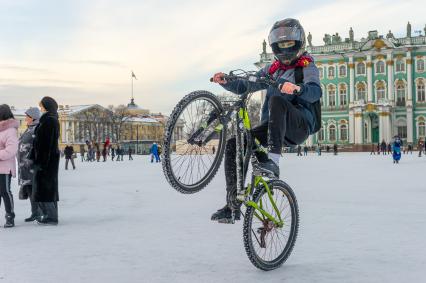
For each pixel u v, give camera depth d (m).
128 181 17.19
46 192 7.63
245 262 4.96
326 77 77.31
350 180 16.19
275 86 4.41
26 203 11.07
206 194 12.31
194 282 4.23
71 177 19.81
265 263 4.55
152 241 6.12
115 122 110.56
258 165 4.35
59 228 7.33
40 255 5.38
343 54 75.56
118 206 10.05
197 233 6.68
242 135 4.36
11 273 4.61
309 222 7.53
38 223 7.78
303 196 11.27
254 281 4.25
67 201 11.09
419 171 21.06
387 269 4.64
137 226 7.38
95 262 5.01
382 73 73.94
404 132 73.50
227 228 7.09
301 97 4.47
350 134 74.88
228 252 5.44
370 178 17.06
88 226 7.48
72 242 6.15
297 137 4.59
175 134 3.96
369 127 74.31
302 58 4.73
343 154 61.53
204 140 4.17
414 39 72.94
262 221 4.61
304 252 5.42
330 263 4.90
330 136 77.12
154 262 4.97
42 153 7.60
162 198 11.47
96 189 14.07
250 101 4.57
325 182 15.38
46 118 7.72
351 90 75.25
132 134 119.62
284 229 4.86
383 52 73.38
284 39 4.65
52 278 4.42
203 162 4.30
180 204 10.24
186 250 5.55
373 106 72.81
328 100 77.38
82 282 4.28
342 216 8.16
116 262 5.00
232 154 4.41
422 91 72.75
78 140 111.12
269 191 4.56
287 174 19.61
